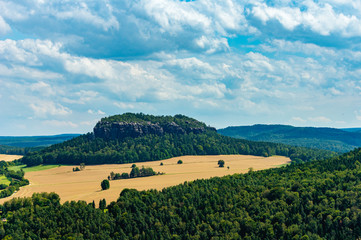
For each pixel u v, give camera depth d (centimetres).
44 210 15900
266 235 13200
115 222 14862
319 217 13925
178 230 14075
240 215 14650
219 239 13150
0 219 16300
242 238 13462
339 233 12925
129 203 16250
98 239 13550
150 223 14612
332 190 16162
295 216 14050
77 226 14225
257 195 16425
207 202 15812
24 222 14762
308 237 12494
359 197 14988
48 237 13788
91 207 16188
